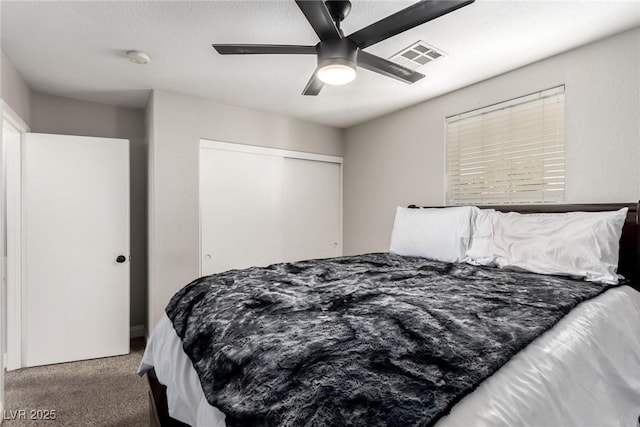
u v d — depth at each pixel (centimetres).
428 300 132
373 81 262
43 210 259
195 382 121
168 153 283
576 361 101
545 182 227
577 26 183
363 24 182
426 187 307
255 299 136
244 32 190
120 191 285
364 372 76
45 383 229
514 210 234
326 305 128
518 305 125
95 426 180
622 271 182
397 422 62
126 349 284
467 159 275
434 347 89
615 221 174
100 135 311
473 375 78
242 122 325
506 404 76
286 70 242
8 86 219
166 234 281
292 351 89
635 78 185
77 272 269
